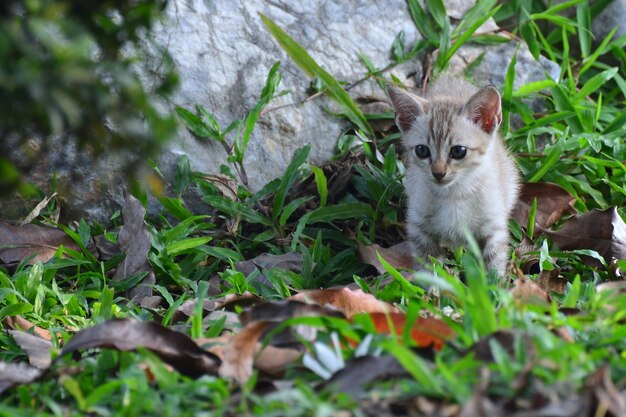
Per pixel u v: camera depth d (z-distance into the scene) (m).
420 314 4.85
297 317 4.06
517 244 7.29
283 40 7.86
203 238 6.78
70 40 3.65
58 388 3.94
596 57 8.84
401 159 8.26
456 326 3.93
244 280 6.22
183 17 7.80
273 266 6.75
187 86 7.68
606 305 4.48
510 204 7.33
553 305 4.12
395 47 8.60
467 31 8.38
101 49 3.99
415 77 8.64
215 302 5.62
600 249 6.61
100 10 3.54
